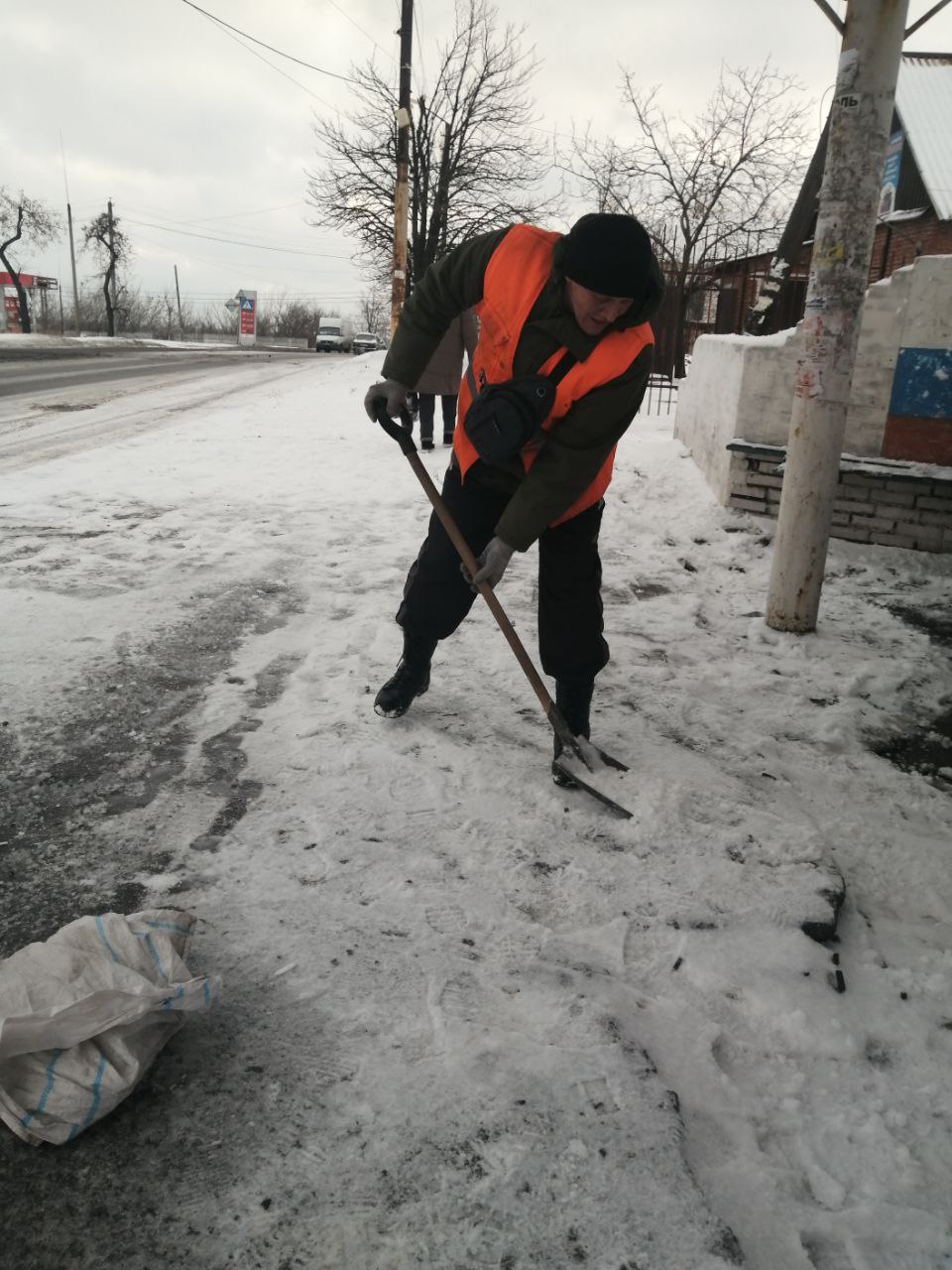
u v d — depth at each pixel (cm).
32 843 211
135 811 226
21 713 272
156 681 302
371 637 350
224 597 389
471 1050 160
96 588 389
